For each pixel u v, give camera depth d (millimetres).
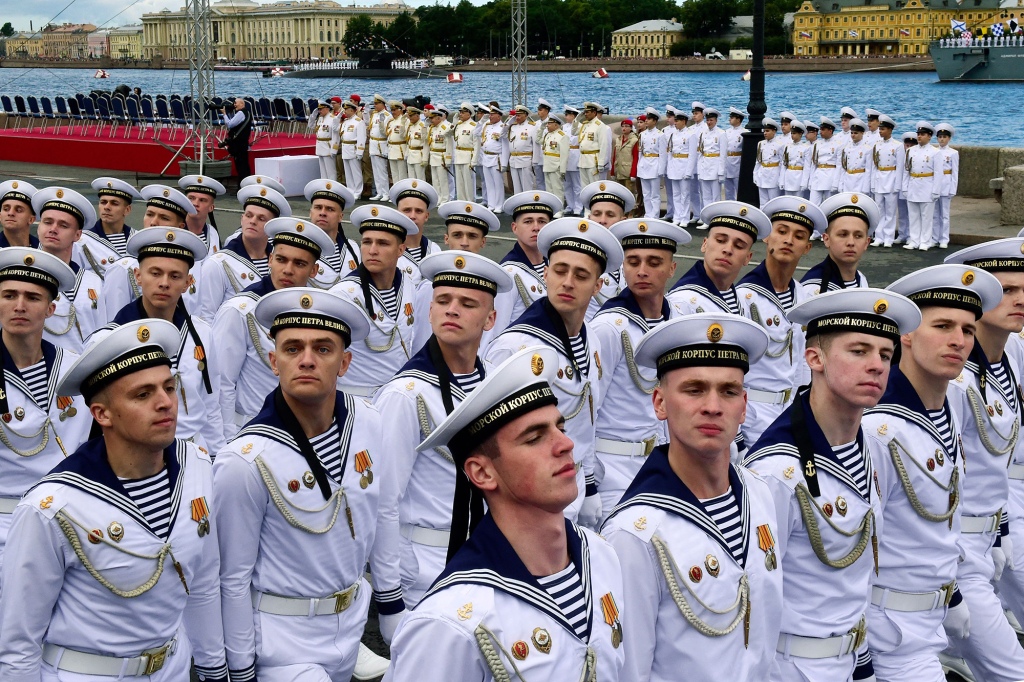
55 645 4031
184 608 4352
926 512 4867
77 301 8992
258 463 4488
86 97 35531
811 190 20500
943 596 5004
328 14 137875
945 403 5164
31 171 30531
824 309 4391
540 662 3131
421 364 5430
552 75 121062
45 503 3916
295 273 7723
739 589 3762
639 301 7004
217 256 9539
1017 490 6375
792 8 149250
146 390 3996
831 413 4430
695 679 3707
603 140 22500
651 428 6887
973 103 66250
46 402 6016
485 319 5531
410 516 5371
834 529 4309
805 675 4340
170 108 34594
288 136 34688
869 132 19734
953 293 4922
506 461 3176
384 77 87625
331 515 4609
